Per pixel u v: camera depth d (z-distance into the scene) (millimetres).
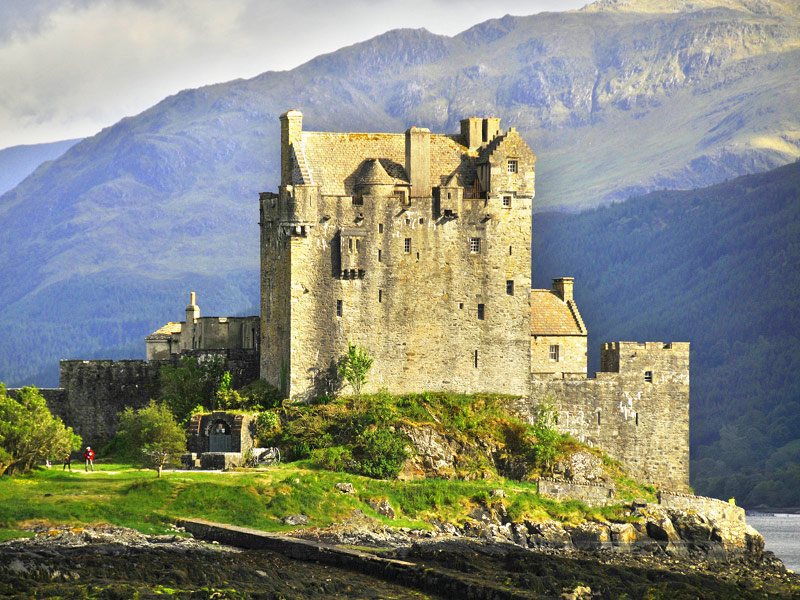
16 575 192000
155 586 191625
